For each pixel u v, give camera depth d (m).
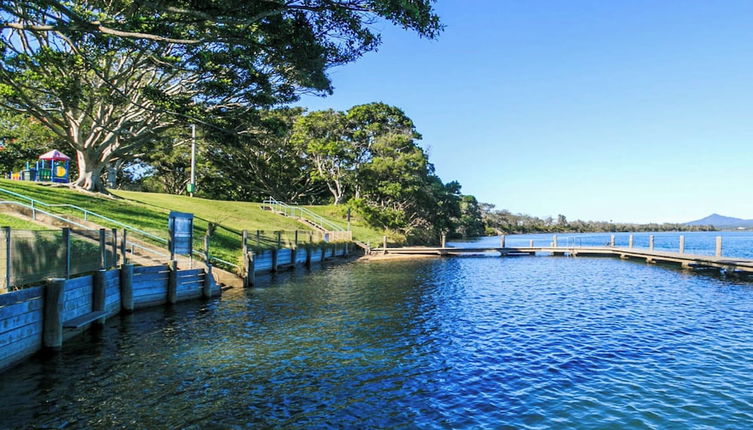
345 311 18.27
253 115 27.44
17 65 23.09
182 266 21.44
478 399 9.49
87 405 8.93
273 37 14.95
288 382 10.33
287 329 15.16
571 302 20.75
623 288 25.34
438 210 89.75
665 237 154.88
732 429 8.21
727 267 31.53
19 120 47.28
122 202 32.62
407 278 29.38
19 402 8.99
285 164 75.31
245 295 21.77
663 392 9.88
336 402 9.28
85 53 20.67
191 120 24.86
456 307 19.33
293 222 52.59
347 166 70.56
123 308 16.67
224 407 8.95
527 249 49.94
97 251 15.14
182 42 13.23
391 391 9.88
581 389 10.05
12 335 10.60
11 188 26.58
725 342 13.84
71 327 12.55
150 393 9.57
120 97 26.06
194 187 50.69
